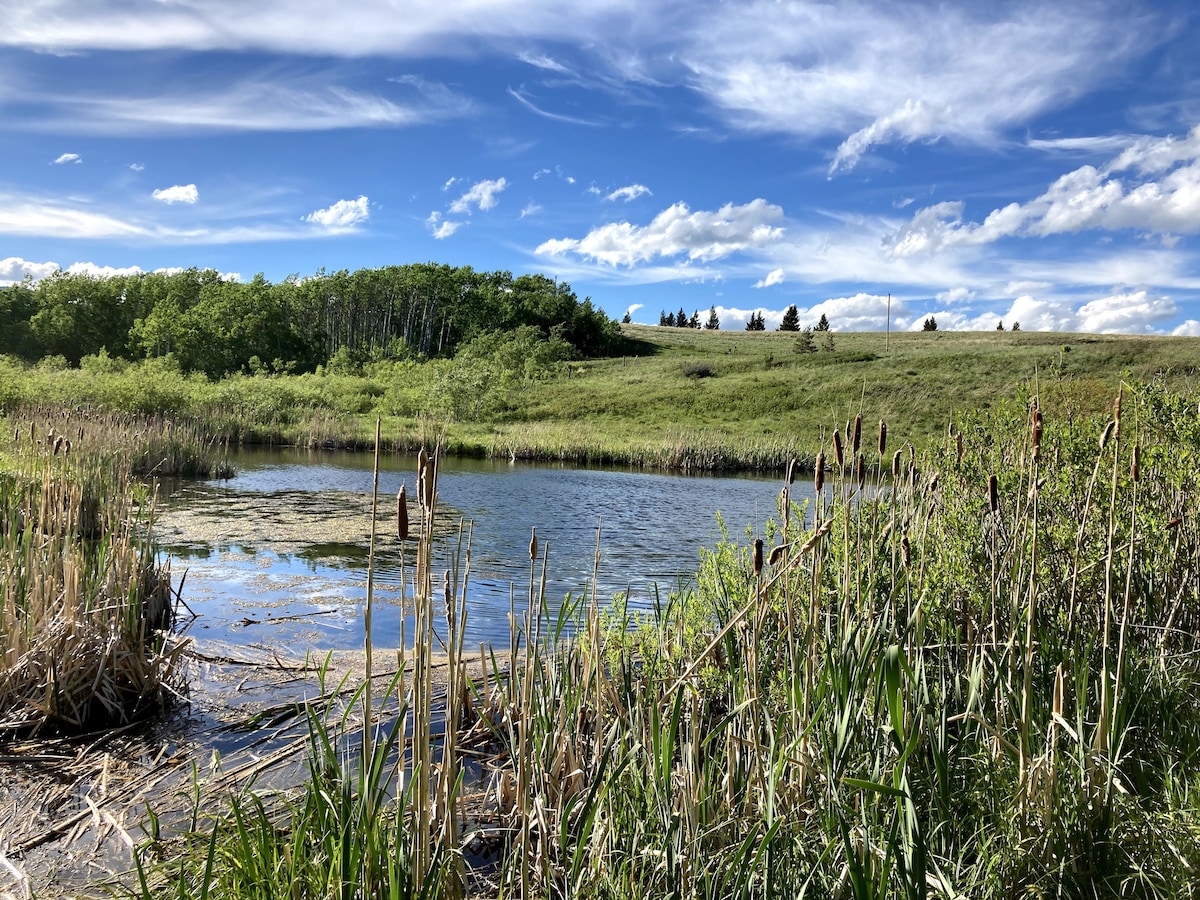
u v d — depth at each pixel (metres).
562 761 3.81
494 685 5.82
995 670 3.35
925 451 6.29
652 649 4.66
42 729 5.24
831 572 4.52
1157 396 5.57
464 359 58.62
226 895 2.64
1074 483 5.19
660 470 32.09
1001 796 3.04
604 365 79.44
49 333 96.25
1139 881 2.76
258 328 85.12
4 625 5.61
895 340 83.31
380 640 7.72
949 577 4.60
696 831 2.90
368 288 110.19
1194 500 5.01
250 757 4.82
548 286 130.75
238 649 7.16
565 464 32.91
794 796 3.04
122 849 3.78
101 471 11.48
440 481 24.03
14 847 3.81
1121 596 4.53
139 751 4.95
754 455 33.28
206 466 22.34
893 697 2.37
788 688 3.40
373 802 2.70
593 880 2.96
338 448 34.34
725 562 5.81
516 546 13.90
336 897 2.56
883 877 2.40
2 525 7.51
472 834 3.89
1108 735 3.14
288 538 13.36
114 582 6.46
